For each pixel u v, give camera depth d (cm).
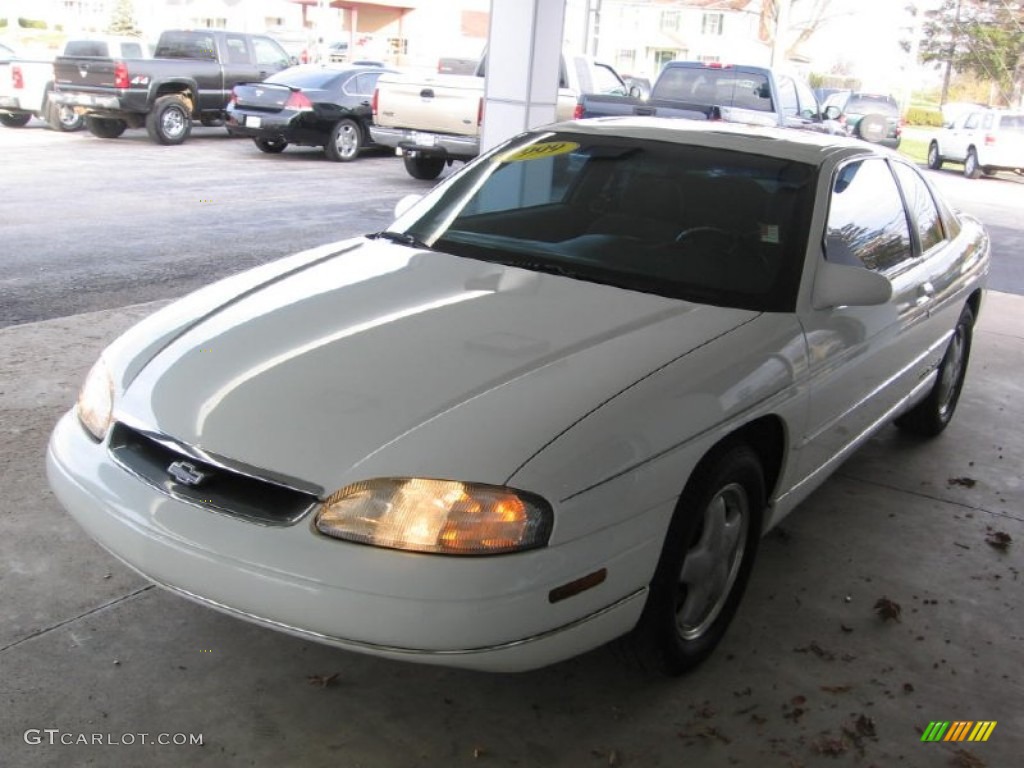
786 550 404
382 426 254
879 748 288
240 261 834
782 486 338
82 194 1134
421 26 4359
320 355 283
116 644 306
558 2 877
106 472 271
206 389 272
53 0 4831
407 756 270
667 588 281
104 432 281
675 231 361
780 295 335
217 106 1775
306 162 1595
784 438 325
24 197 1091
